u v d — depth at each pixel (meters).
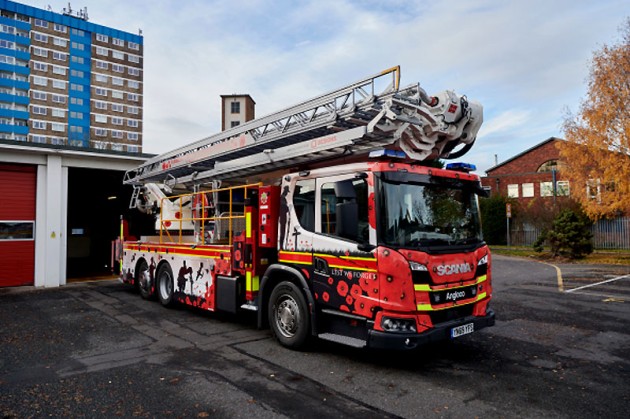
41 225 12.74
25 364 5.41
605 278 13.41
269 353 5.83
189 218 9.61
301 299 5.80
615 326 7.36
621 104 18.56
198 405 4.14
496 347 6.16
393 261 4.78
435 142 5.73
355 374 5.02
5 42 74.94
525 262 19.06
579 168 19.81
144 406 4.13
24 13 76.81
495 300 9.88
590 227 24.48
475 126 5.96
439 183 5.49
